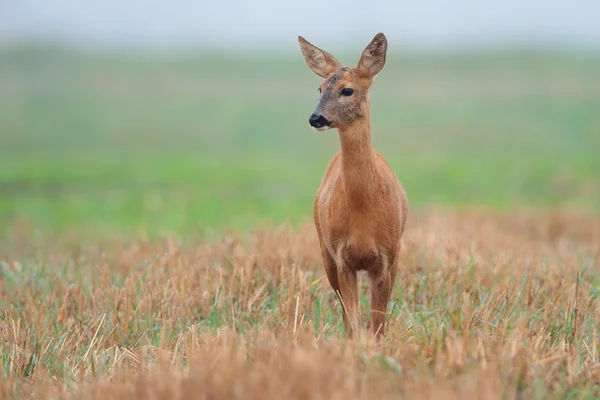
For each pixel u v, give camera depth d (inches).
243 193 1701.5
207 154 2610.7
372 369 472.7
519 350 502.9
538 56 5836.6
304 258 752.3
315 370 456.8
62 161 2353.6
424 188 1765.5
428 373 475.8
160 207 1499.8
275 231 855.7
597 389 486.0
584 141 2753.4
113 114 3629.4
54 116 3585.1
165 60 5984.3
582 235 1139.3
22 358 565.9
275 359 491.2
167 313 650.2
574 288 655.8
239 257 746.2
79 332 617.0
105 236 1167.6
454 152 2541.8
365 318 649.0
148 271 729.6
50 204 1568.7
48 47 6574.8
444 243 820.6
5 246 1120.2
